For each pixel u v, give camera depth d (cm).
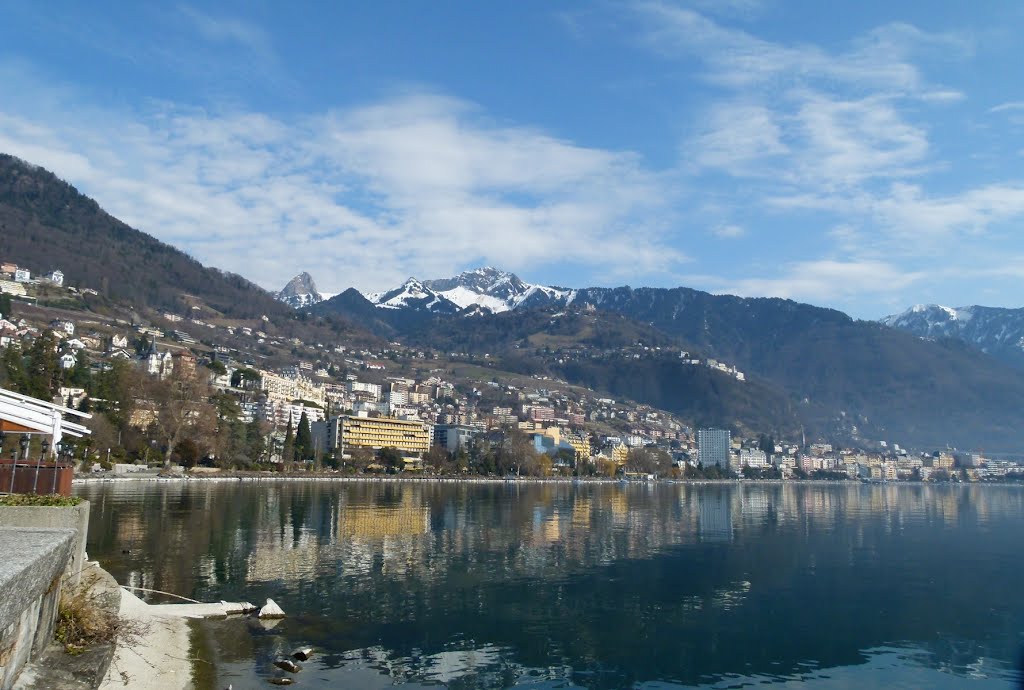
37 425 3947
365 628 4159
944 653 4088
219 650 3494
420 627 4244
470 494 17738
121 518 8662
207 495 12962
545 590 5381
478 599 5019
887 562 7188
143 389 18300
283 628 4022
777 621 4697
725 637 4322
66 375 19088
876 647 4181
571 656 3862
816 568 6731
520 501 15275
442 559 6569
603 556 7150
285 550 6694
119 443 17588
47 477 2962
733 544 8419
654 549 7794
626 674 3638
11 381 14900
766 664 3859
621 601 5112
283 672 3278
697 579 6019
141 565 5650
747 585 5822
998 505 18800
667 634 4341
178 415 18125
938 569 6775
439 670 3528
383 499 14150
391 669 3481
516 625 4388
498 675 3525
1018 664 3900
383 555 6656
